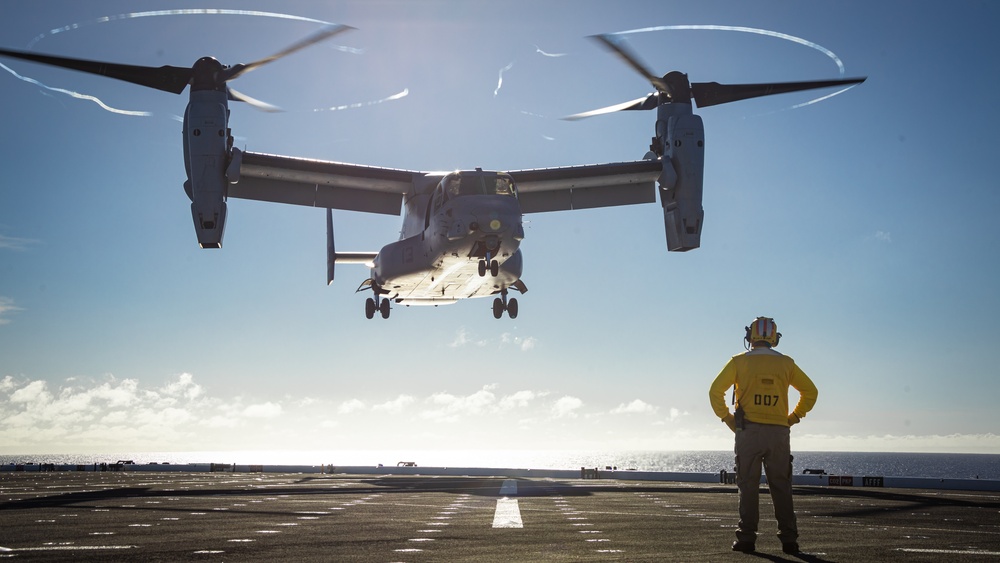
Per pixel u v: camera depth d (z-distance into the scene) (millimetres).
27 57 21938
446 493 16094
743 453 7266
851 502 14609
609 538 8312
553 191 27906
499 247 23250
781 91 26297
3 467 33750
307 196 26953
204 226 23844
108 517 10617
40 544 7723
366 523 9820
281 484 19672
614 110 27297
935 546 7711
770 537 8492
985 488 21469
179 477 24516
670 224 26750
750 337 7543
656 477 27828
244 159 24719
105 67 23391
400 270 26875
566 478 28438
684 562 6570
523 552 7227
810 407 7355
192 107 24219
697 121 26359
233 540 8062
